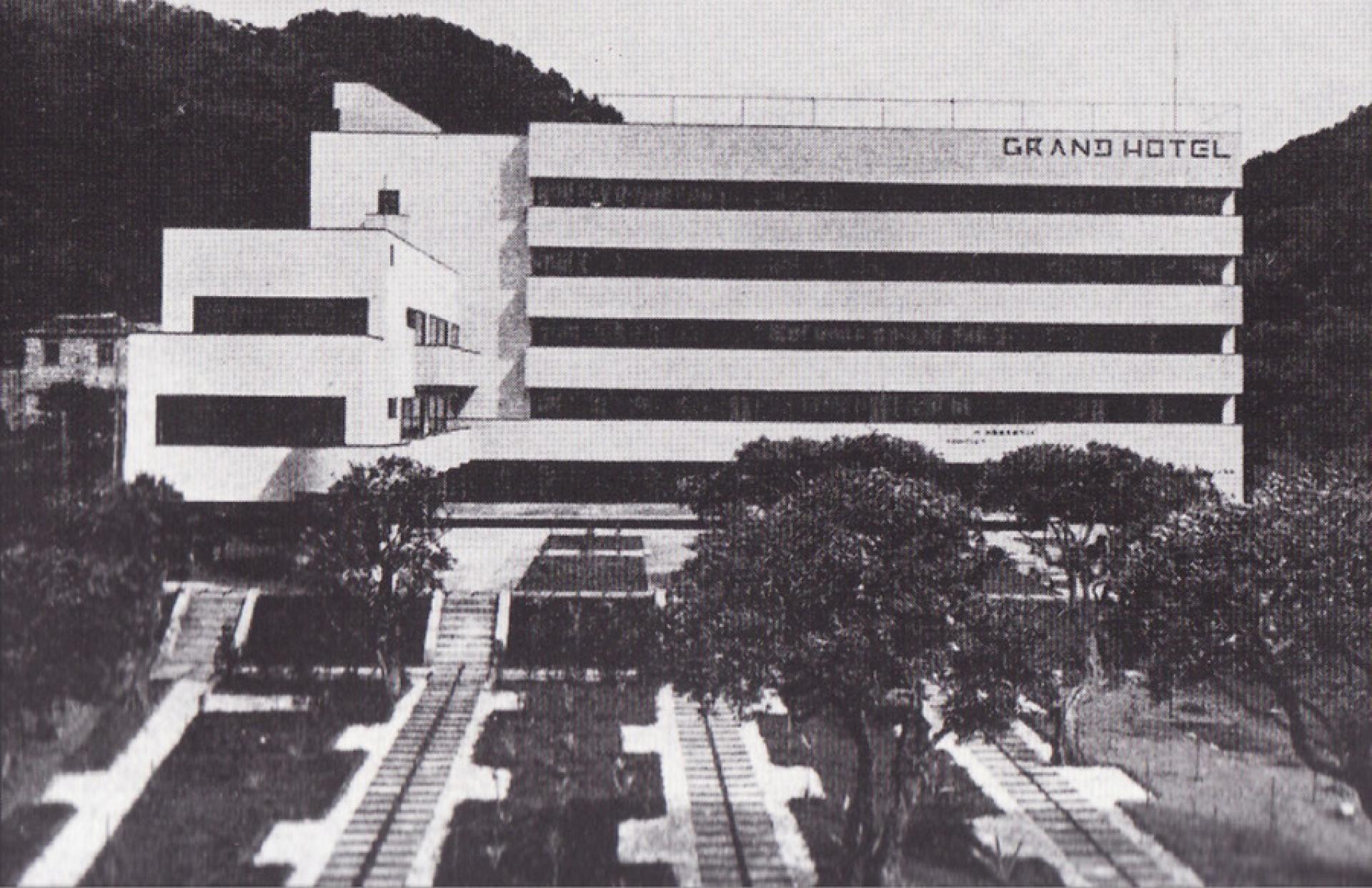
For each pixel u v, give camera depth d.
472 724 39.69
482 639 46.09
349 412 52.91
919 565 32.03
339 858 30.66
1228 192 79.62
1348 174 106.69
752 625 30.84
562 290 76.81
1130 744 40.56
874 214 77.25
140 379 51.66
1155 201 79.75
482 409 78.81
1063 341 79.19
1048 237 77.81
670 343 78.25
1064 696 38.66
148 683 38.91
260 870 29.75
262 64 118.88
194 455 51.50
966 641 32.62
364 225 77.69
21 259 87.50
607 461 77.62
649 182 78.06
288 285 56.12
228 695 40.66
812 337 78.56
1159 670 35.91
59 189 98.12
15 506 36.44
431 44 137.12
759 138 77.44
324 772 35.44
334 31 135.25
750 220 76.94
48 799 32.78
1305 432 85.62
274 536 50.50
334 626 42.88
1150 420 79.50
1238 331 91.94
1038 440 77.88
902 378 77.62
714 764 37.34
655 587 49.94
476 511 73.62
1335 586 32.97
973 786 36.28
